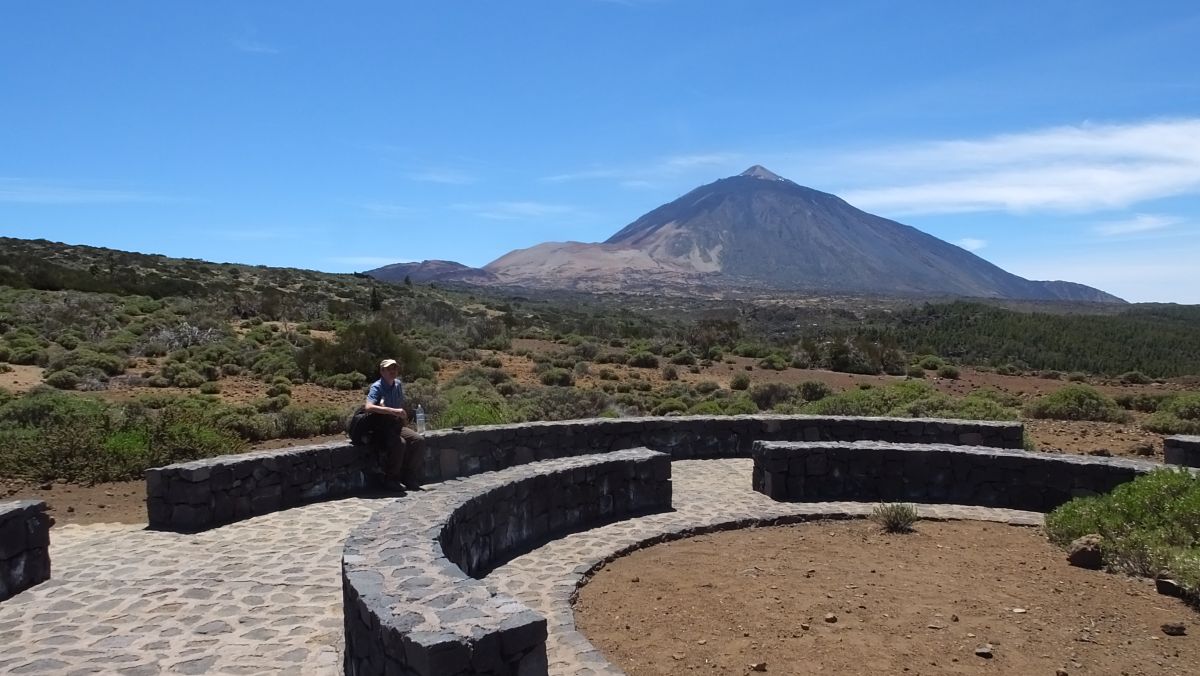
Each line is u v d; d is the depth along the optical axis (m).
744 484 10.89
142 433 11.76
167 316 37.78
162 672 4.66
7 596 6.00
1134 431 15.91
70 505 9.19
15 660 4.84
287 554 7.12
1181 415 16.94
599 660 4.91
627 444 12.52
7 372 24.20
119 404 14.76
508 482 7.63
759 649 5.23
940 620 5.77
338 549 7.28
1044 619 5.79
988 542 8.16
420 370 27.27
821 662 5.03
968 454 10.06
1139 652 5.19
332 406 18.55
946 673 4.86
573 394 23.36
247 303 46.94
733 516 9.02
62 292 40.97
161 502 8.13
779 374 34.84
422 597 4.09
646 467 9.44
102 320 34.31
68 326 32.81
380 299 56.25
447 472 10.58
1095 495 9.36
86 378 22.95
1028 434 15.41
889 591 6.46
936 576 6.89
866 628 5.61
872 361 37.69
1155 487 7.69
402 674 3.59
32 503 6.32
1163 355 46.41
